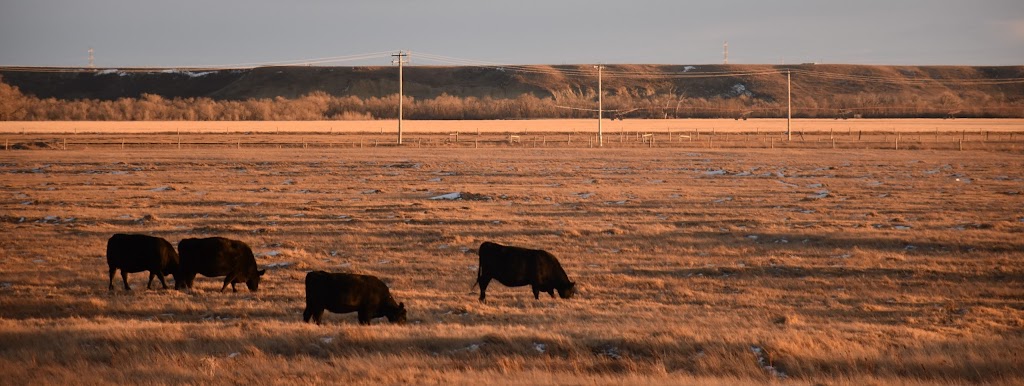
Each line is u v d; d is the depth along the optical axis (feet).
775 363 186.50
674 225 466.29
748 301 288.71
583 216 506.07
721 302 288.71
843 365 182.70
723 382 165.89
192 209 540.93
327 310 246.47
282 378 166.30
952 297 297.74
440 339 200.95
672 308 273.13
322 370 173.27
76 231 444.14
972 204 548.72
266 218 496.23
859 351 192.03
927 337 216.54
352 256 376.27
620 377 169.99
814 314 266.77
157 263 290.15
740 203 562.66
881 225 456.86
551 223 471.62
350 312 235.61
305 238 424.46
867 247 395.55
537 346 196.95
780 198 590.55
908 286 316.81
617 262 363.97
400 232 442.09
